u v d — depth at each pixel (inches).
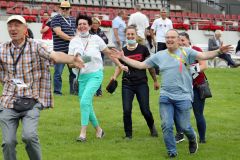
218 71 944.3
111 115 557.9
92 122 459.5
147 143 447.2
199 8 1795.0
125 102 453.7
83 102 442.0
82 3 1598.2
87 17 444.5
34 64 318.7
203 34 1408.7
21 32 315.0
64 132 479.2
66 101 616.1
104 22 1253.1
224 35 1446.9
